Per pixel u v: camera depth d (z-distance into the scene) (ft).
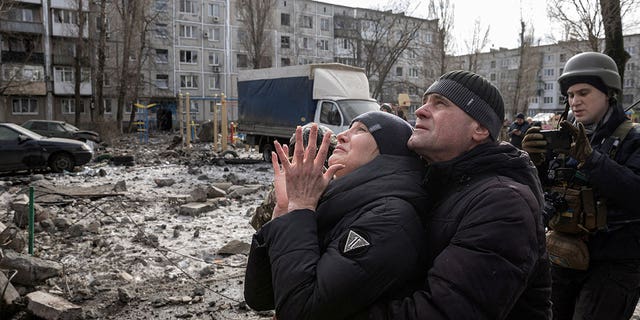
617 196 7.66
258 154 76.43
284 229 5.35
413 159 5.96
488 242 4.69
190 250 21.75
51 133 82.84
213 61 205.77
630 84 260.83
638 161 7.95
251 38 168.86
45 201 30.68
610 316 8.27
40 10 163.53
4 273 16.07
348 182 5.59
